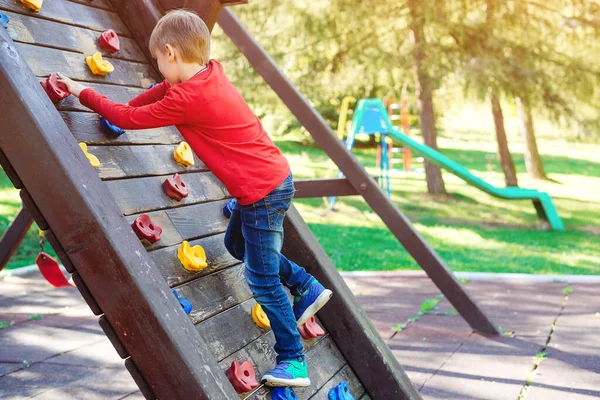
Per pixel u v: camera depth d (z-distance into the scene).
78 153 2.20
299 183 5.52
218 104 2.45
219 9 3.33
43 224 2.16
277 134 21.55
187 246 2.62
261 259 2.54
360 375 3.13
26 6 2.71
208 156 2.50
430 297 6.79
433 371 4.57
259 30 12.89
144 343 2.10
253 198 2.50
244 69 13.04
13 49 2.21
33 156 2.12
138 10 3.25
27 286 7.39
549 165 19.77
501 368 4.59
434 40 12.48
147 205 2.64
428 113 13.77
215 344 2.52
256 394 2.52
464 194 14.49
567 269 8.25
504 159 14.57
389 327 5.68
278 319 2.57
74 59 2.79
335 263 8.63
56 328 5.74
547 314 6.00
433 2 11.64
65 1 2.96
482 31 11.80
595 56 12.34
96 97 2.45
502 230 11.21
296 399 2.62
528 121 17.08
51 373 4.58
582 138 12.48
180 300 2.43
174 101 2.38
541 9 12.41
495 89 11.58
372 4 12.03
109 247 2.09
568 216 12.68
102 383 4.39
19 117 2.12
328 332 3.16
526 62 11.70
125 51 3.13
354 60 12.73
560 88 11.82
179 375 2.07
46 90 2.47
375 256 9.07
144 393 2.15
